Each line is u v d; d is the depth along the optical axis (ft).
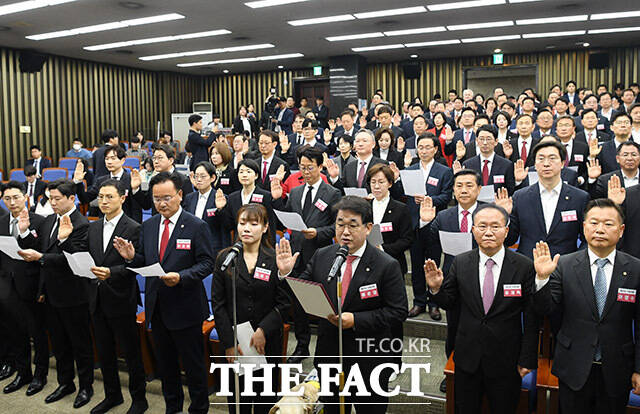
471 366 8.29
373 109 31.07
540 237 10.61
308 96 53.11
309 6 29.01
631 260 8.07
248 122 39.93
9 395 12.82
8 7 27.86
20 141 40.65
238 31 34.96
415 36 37.58
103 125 47.65
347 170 14.98
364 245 8.18
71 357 12.64
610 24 33.99
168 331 10.41
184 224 10.37
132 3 27.37
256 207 9.38
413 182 12.96
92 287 11.14
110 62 47.11
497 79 46.37
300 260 12.45
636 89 33.32
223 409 11.69
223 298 9.35
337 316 7.50
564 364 8.29
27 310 12.98
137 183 16.30
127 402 12.10
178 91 55.11
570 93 31.24
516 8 29.96
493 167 14.26
